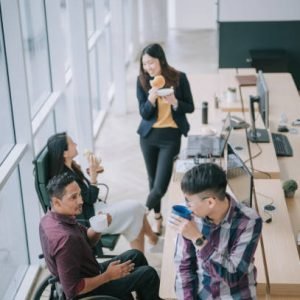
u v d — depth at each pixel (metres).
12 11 3.99
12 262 4.53
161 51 4.73
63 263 3.29
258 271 3.35
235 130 5.23
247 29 8.97
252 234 2.70
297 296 3.28
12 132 4.34
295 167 4.96
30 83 5.20
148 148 5.01
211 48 11.70
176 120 4.89
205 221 2.74
